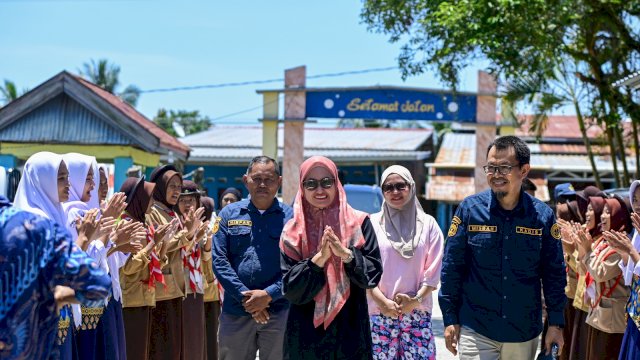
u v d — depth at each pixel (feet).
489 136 68.23
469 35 42.98
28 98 69.67
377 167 92.48
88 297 12.24
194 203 26.55
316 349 14.82
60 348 15.66
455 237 17.07
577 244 22.53
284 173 69.31
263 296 19.04
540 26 42.50
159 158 81.87
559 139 89.92
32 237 11.89
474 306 16.80
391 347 18.94
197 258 24.45
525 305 16.52
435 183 84.43
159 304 22.30
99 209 17.97
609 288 21.11
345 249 14.42
